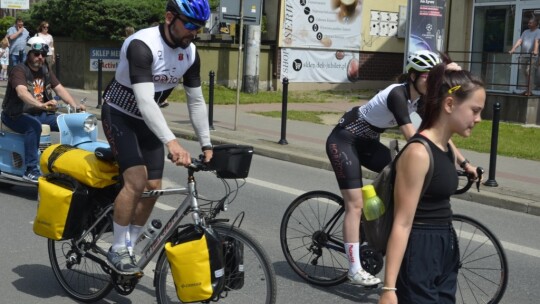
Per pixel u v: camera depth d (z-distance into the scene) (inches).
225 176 162.4
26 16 846.5
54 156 188.9
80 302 192.7
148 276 211.3
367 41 930.1
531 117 636.7
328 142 200.5
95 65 777.6
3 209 286.5
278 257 238.4
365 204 127.6
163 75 169.3
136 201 170.4
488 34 760.3
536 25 668.7
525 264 245.3
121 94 169.9
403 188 121.2
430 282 125.2
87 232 184.7
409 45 578.9
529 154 460.8
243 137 490.6
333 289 211.2
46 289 201.6
